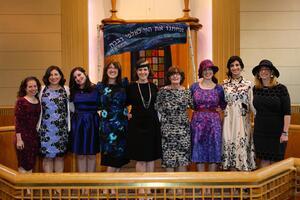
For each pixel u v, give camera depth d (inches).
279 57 281.7
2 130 204.5
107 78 174.6
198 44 287.4
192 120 175.2
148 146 169.2
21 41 278.8
